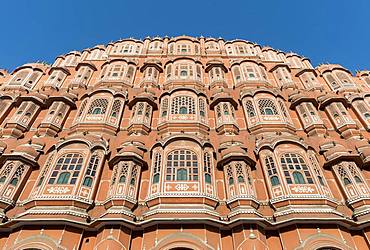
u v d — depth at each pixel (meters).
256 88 27.27
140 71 30.78
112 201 16.23
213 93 26.92
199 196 16.38
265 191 17.92
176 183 17.30
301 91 27.67
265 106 24.66
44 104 24.70
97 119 22.95
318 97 26.44
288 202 16.41
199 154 19.03
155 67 30.38
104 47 36.00
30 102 24.33
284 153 19.31
